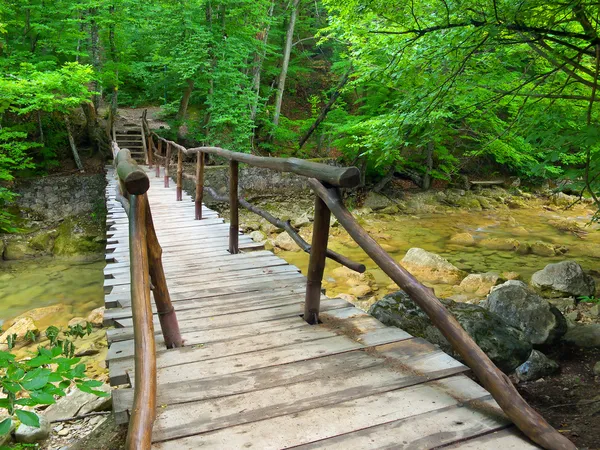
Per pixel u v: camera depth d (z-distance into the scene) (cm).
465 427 167
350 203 1459
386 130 523
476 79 470
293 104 2050
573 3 321
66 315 753
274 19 1495
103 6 1343
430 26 423
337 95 1591
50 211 1223
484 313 392
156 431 167
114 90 1559
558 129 388
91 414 415
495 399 168
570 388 370
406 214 1439
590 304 665
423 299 182
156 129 1619
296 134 1662
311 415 176
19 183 1227
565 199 1591
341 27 541
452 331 176
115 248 519
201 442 161
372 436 163
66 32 1305
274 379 206
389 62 481
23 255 1072
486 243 1116
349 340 249
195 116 1738
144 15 1401
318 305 280
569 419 308
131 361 231
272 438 162
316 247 269
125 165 203
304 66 2148
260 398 190
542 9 349
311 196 1502
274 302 323
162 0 1376
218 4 1387
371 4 418
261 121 1722
